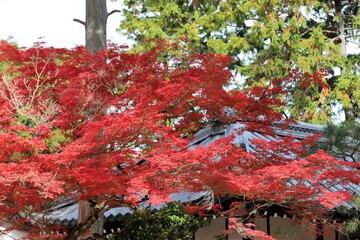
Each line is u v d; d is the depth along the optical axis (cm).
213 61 1042
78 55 1057
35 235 1089
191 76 1027
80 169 877
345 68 2623
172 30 2730
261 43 2717
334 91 2547
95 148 914
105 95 1021
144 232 1312
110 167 927
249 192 971
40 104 959
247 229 1015
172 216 1293
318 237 1335
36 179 829
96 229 1313
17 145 858
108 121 866
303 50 2662
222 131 1470
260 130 1183
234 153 968
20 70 1034
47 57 1029
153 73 1048
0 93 962
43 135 927
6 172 823
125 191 923
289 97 2483
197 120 1117
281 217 1269
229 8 2722
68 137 995
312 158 951
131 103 1003
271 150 1152
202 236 1355
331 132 1200
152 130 898
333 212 1165
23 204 971
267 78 2633
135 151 924
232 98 1070
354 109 2717
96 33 1379
